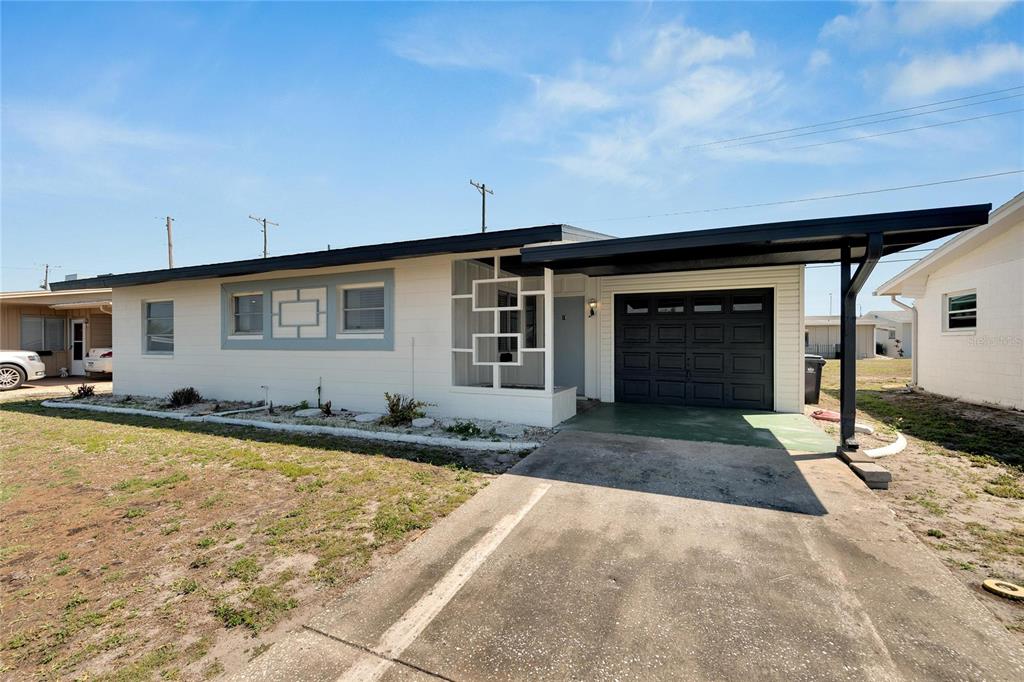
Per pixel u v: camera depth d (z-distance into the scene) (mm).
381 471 4727
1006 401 8234
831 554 2879
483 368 8297
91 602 2477
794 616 2252
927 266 10242
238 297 9359
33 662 2012
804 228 4617
